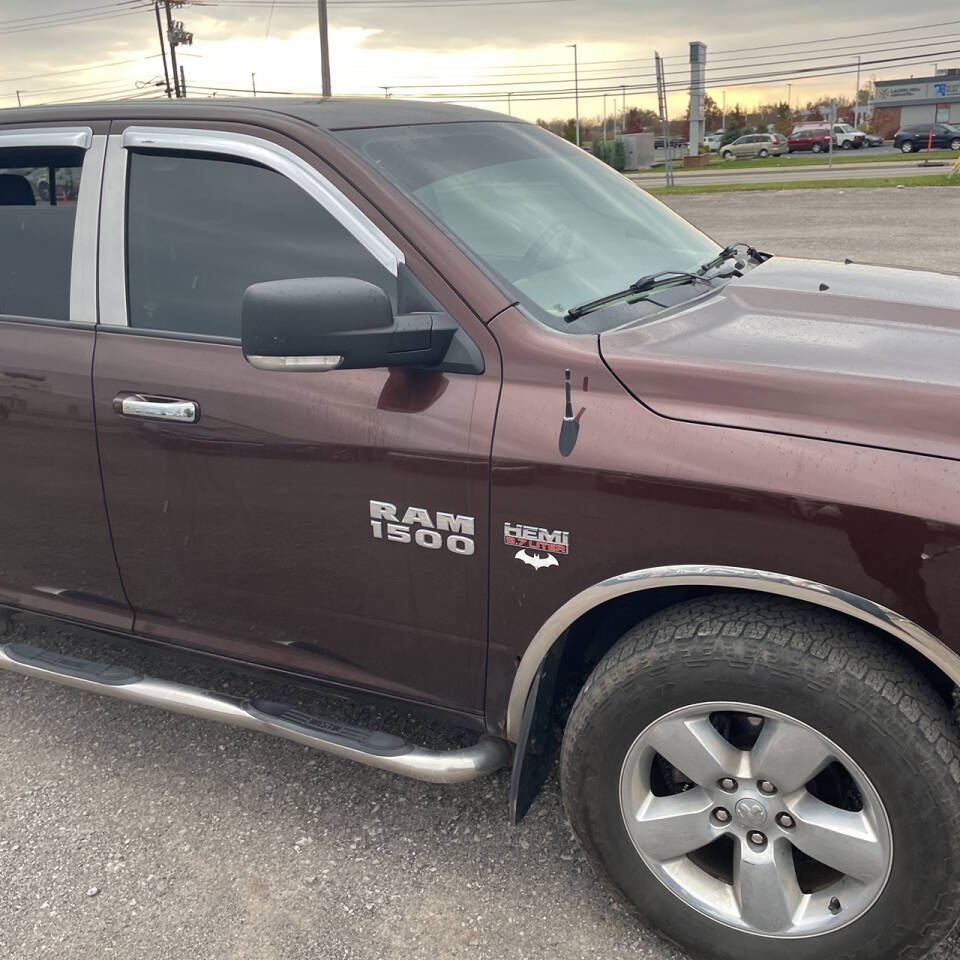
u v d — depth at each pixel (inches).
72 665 115.3
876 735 72.6
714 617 78.4
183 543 103.0
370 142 99.0
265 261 97.7
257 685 132.6
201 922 95.3
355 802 112.0
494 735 94.5
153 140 102.8
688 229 127.3
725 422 76.9
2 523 114.7
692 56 2751.0
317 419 92.0
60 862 104.2
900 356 81.7
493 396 85.3
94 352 104.0
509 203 102.1
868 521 71.1
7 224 111.7
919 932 75.8
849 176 1307.8
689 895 84.4
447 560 88.6
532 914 94.7
